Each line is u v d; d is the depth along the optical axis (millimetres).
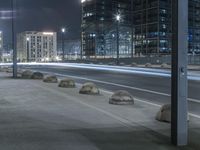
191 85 24172
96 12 137375
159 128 9117
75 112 11359
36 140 7492
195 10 138625
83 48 146625
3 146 6980
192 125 10062
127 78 31125
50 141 7418
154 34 131375
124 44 143000
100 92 18109
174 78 7191
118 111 11836
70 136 7914
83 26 146500
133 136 8070
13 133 8164
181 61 7094
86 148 6906
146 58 72062
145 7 136250
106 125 9320
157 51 129250
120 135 8141
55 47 161250
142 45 137625
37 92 16922
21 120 9836
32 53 152375
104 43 139250
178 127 7223
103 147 7012
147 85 24078
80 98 15039
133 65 65250
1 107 12297
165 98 16812
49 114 10898
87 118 10297
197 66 56688
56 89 18469
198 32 139625
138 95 18094
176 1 7086
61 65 76375
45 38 157875
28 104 13070
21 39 155250
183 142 7270
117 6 141750
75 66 67688
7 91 17297
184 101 7215
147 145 7254
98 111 11633
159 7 129500
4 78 26859
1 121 9648
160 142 7531
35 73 26188
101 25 138750
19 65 79688
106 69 50906
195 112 12781
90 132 8391
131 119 10391
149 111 12086
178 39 7066
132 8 142750
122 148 6973
